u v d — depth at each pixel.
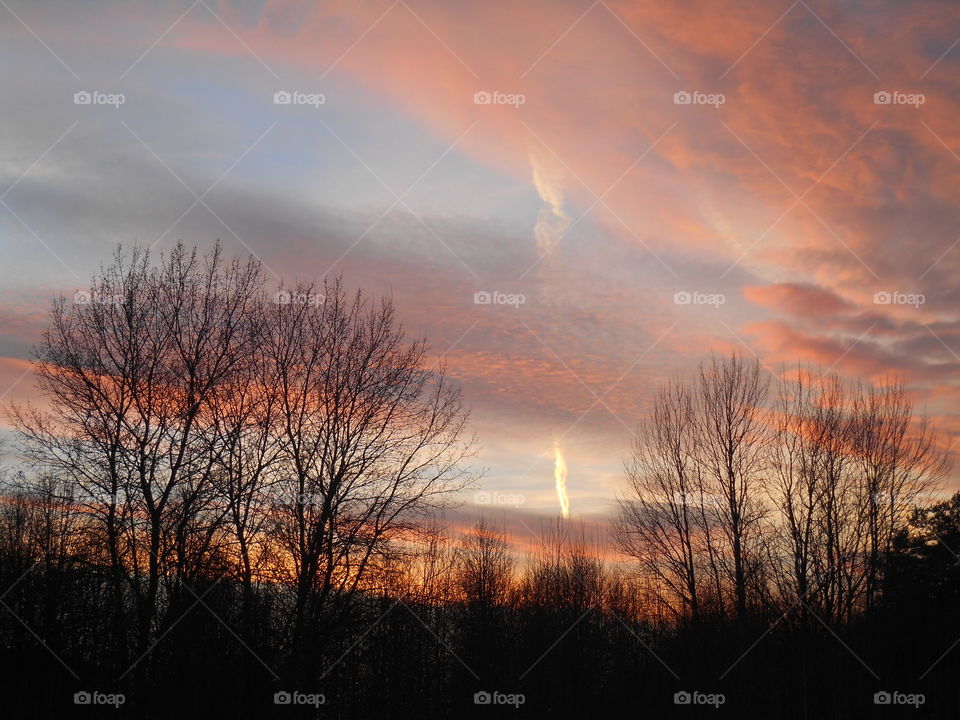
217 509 33.84
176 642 32.62
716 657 43.09
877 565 39.94
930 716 37.53
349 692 38.72
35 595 34.75
